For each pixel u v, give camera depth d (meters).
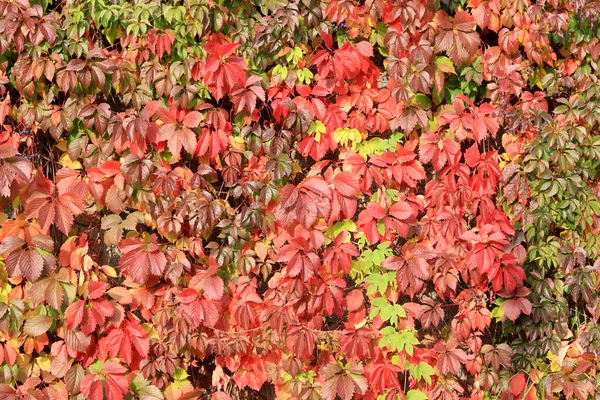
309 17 3.12
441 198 3.16
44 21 2.94
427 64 3.10
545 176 3.23
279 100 3.15
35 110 3.00
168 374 3.13
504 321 3.30
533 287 3.29
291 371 3.10
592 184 3.43
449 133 3.21
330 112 3.15
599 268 3.31
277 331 3.06
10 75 3.02
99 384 2.92
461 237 3.07
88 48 3.03
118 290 3.03
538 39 3.25
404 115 3.17
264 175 3.15
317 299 3.06
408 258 3.08
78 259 2.96
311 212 3.01
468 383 3.56
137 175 2.95
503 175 3.21
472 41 3.15
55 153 3.16
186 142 3.02
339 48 3.18
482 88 3.33
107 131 2.99
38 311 2.96
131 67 3.02
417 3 3.09
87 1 2.99
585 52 3.39
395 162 3.14
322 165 3.15
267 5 3.14
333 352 3.20
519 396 3.28
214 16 3.07
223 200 3.15
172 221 3.03
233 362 3.16
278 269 3.36
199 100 3.08
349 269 3.06
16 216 3.02
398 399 3.11
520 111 3.22
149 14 3.03
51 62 2.94
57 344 2.93
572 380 3.27
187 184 3.10
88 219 3.20
